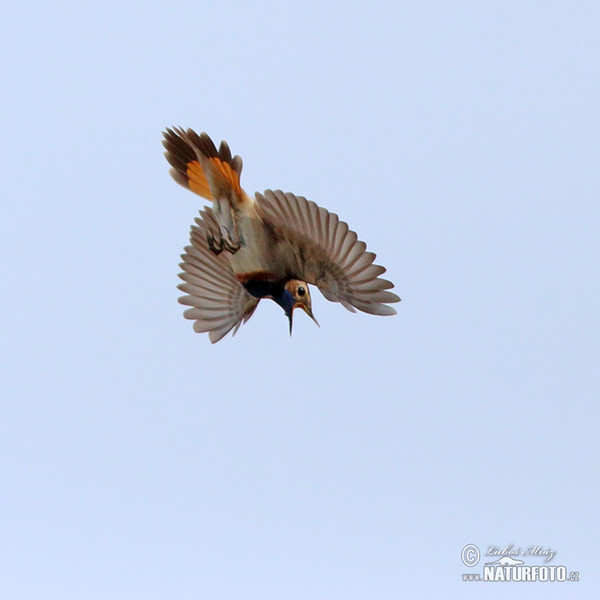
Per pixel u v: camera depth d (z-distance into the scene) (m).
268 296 11.17
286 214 10.60
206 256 11.95
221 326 12.10
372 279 10.72
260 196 10.55
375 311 10.92
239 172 10.41
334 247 10.64
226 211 10.76
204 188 11.34
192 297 12.19
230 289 12.04
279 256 10.90
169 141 11.23
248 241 10.84
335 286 10.95
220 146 10.33
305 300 10.98
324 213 10.40
